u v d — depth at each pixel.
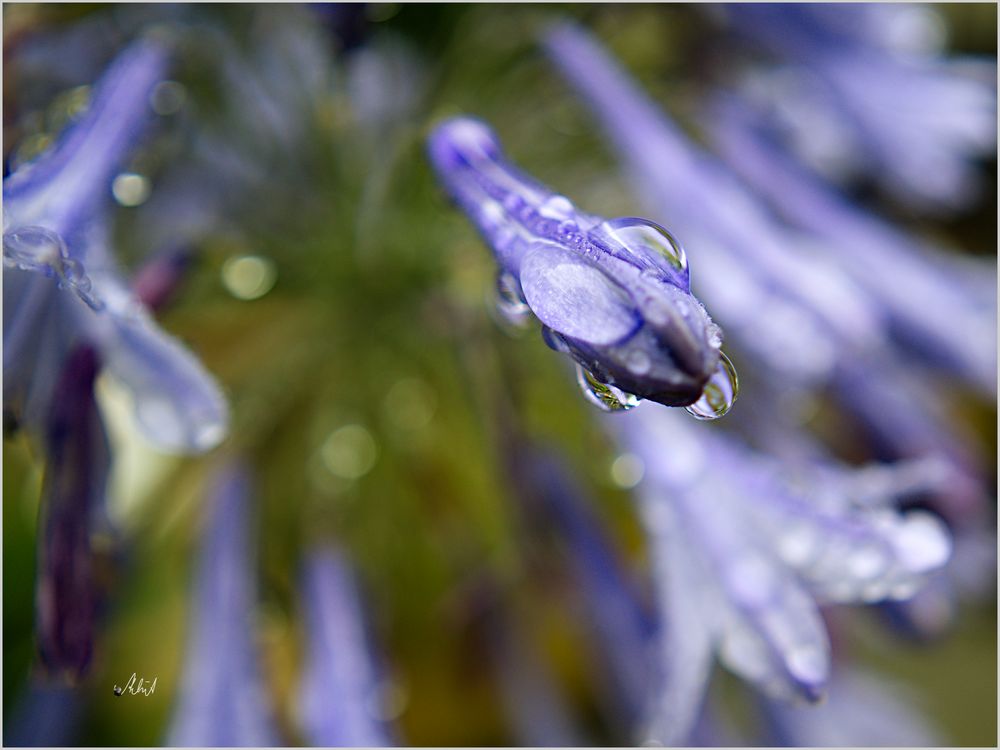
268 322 0.34
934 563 0.30
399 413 0.34
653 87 0.35
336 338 0.34
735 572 0.30
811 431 0.36
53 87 0.32
